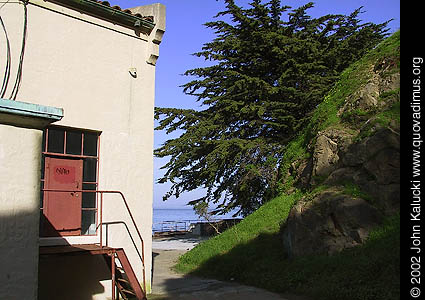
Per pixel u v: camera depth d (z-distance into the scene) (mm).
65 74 9133
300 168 15383
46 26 8961
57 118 5180
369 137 11016
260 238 13375
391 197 9703
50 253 7539
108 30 9930
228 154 19219
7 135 4906
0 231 4734
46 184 8789
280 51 19859
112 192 9086
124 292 9164
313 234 10531
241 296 9320
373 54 14953
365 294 7621
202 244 15617
